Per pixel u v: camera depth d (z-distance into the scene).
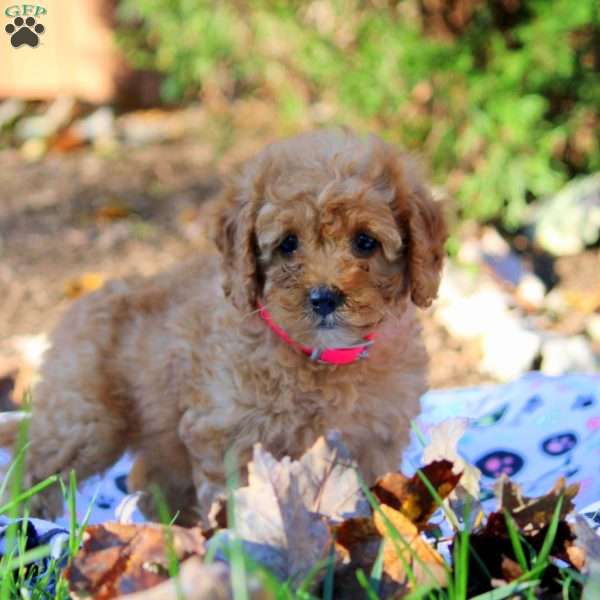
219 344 0.95
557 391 1.16
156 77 2.52
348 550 0.69
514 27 1.62
